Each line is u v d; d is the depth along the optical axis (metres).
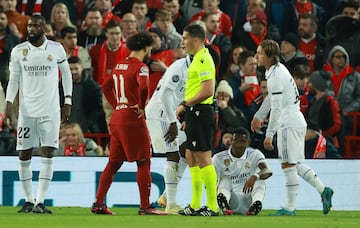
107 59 57.91
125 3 61.50
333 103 57.91
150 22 61.56
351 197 52.78
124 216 38.44
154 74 55.09
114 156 39.69
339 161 52.75
